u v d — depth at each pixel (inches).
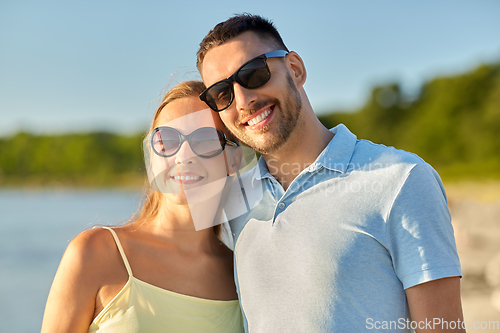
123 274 80.4
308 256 75.7
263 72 82.8
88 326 78.9
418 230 71.2
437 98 2188.7
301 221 78.5
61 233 1161.4
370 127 2490.2
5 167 3489.2
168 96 88.5
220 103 85.9
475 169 1704.0
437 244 70.7
